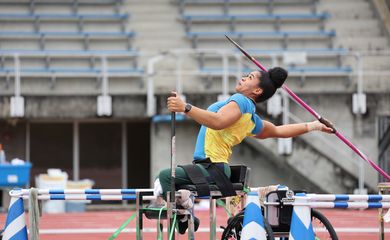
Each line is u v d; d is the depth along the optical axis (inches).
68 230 1077.1
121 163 1722.4
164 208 603.2
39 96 1608.0
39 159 1702.8
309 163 1606.8
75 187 1560.0
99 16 1777.8
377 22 1828.2
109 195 647.8
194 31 1793.8
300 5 1850.4
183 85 1656.0
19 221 642.2
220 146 627.2
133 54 1684.3
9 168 1405.0
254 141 1614.2
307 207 583.5
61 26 1764.3
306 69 1684.3
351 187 1609.3
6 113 1594.5
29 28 1754.4
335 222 1208.8
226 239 626.5
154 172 1610.5
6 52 1660.9
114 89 1648.6
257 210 588.1
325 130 676.7
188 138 1621.6
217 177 614.5
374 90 1675.7
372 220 1250.6
